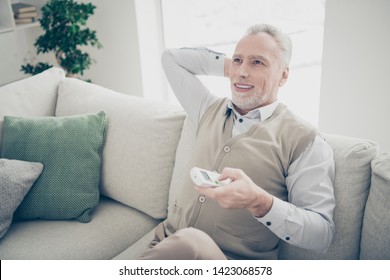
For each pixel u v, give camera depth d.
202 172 1.05
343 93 1.94
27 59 2.99
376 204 1.10
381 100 1.85
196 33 2.78
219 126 1.30
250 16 2.68
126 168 1.51
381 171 1.08
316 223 1.10
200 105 1.42
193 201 1.24
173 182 1.44
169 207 1.46
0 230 1.34
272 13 2.63
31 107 1.70
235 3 2.68
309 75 2.72
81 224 1.45
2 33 2.49
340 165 1.19
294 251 1.25
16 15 2.63
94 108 1.64
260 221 1.10
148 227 1.52
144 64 2.62
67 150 1.48
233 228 1.18
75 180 1.46
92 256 1.35
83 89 1.73
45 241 1.36
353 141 1.23
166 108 1.54
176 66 1.48
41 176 1.46
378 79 1.82
